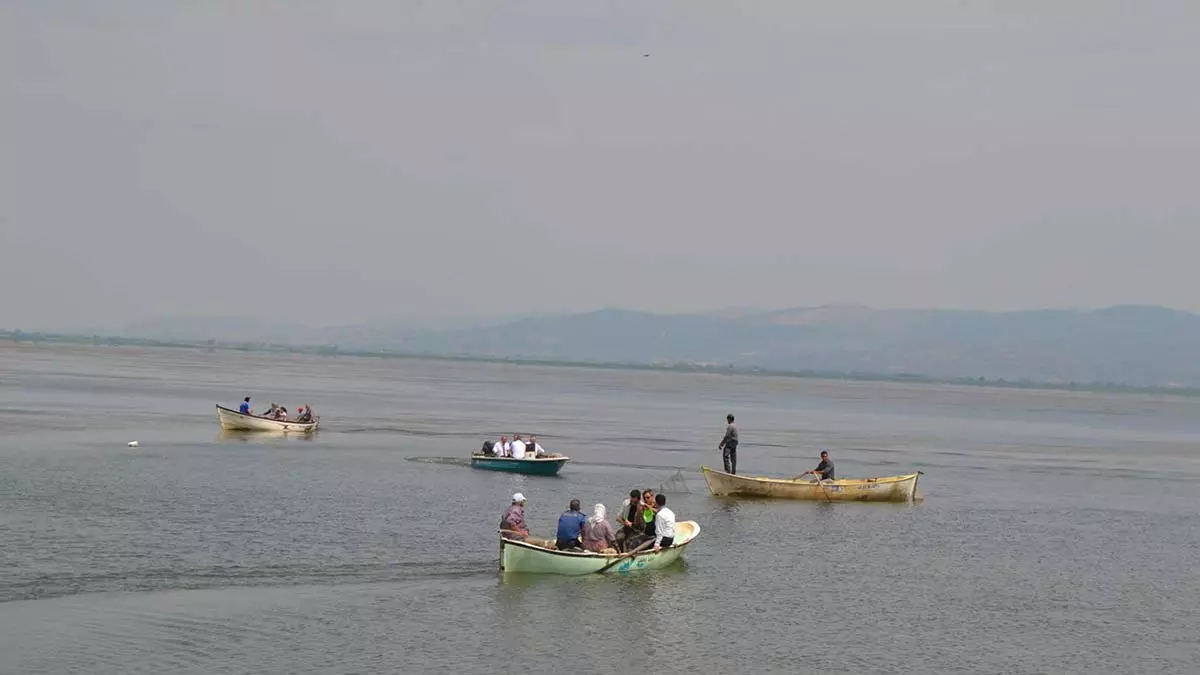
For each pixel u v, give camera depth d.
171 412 124.31
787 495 71.44
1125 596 46.31
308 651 34.56
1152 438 170.25
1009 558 53.97
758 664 35.16
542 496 68.06
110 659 33.03
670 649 36.31
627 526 48.91
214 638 35.41
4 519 51.41
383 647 35.25
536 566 44.69
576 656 35.19
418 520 56.66
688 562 49.62
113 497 59.22
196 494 61.72
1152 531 64.75
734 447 74.19
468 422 135.75
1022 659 36.78
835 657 36.19
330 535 51.50
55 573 41.94
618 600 42.12
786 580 46.75
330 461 81.69
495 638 36.66
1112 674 35.47
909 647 37.62
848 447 123.75
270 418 103.69
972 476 94.00
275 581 42.56
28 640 34.25
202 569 43.75
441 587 42.84
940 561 52.47
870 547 55.28
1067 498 79.62
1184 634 40.41
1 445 82.00
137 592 40.03
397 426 122.31
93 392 157.50
